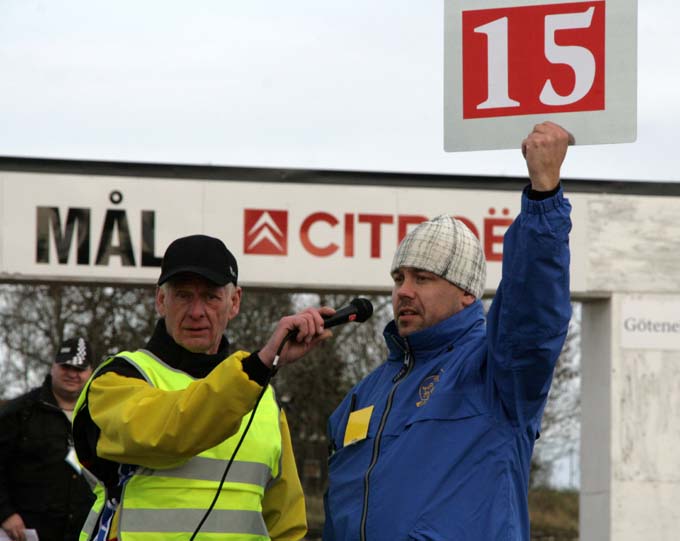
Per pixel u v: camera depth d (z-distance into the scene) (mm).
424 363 5898
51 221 15133
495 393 5578
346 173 15500
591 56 5379
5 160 15133
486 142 5488
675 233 15992
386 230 15500
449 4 5562
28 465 10625
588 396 16453
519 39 5465
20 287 32125
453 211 15570
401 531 5488
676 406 15891
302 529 6227
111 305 31828
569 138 5363
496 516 5453
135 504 5652
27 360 33094
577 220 15914
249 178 15414
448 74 5555
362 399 6145
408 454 5605
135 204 15258
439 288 5871
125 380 5637
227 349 6109
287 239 15383
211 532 5676
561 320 5277
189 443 5266
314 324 5352
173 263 5844
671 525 15766
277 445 6020
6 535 10492
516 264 5238
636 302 15953
